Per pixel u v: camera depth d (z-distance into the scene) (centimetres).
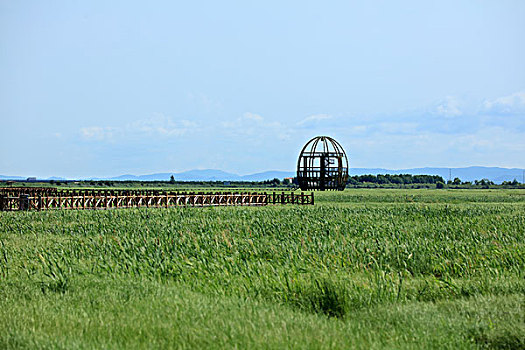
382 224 6169
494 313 2130
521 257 3466
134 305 2369
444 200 14275
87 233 5444
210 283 2805
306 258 3581
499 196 17650
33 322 2102
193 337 1869
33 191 12750
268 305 2356
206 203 11044
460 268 3231
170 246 4109
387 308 2270
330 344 1780
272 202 12219
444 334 1905
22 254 3888
